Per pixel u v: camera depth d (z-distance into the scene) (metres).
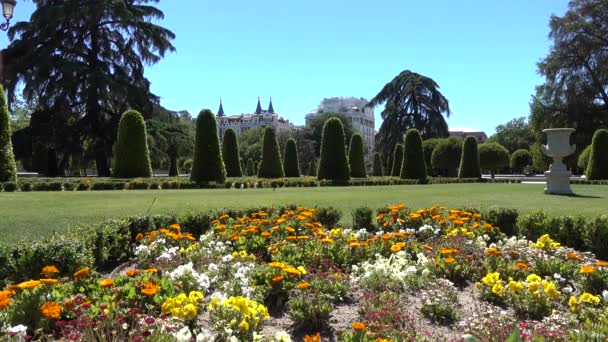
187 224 6.82
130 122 19.86
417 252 5.24
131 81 27.88
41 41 25.81
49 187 16.58
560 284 4.32
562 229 6.45
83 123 26.23
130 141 19.83
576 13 31.53
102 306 2.65
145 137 20.28
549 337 2.59
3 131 15.99
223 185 18.86
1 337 2.32
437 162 30.86
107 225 5.71
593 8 30.81
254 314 2.87
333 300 3.79
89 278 3.34
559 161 15.23
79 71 24.78
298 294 3.69
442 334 3.23
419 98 37.22
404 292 4.11
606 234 6.00
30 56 25.41
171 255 4.88
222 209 7.49
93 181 17.34
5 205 10.34
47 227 7.21
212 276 4.09
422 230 6.35
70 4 25.17
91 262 4.59
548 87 32.38
